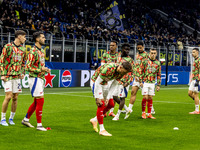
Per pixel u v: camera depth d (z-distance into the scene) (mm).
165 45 25922
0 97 12508
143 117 8320
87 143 5289
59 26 22844
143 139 5688
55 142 5320
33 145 5074
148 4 41062
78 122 7441
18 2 24125
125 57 8289
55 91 16328
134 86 8406
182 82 25828
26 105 10359
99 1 31156
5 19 19375
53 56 19828
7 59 6652
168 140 5641
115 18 31141
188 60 26547
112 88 6004
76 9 27812
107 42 22250
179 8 43219
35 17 22719
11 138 5559
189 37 34688
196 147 5145
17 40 6754
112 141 5473
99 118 5984
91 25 27547
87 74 20625
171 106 11219
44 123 7230
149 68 8305
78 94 14898
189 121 7902
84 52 21516
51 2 26859
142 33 30578
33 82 6320
